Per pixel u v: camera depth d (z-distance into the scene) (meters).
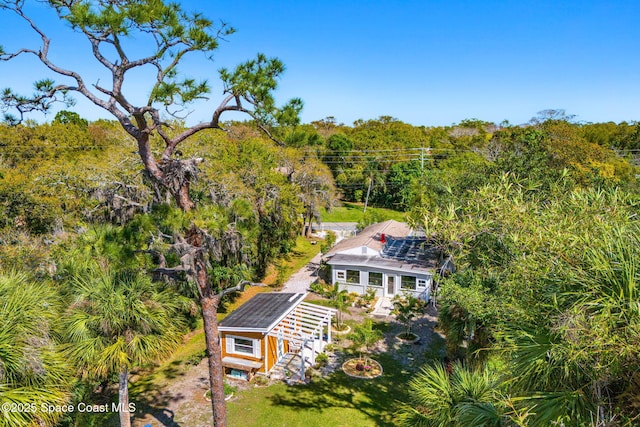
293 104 8.11
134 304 9.15
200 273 9.64
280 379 14.86
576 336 3.56
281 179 27.00
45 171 20.77
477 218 6.88
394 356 16.48
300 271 27.69
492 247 7.04
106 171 18.77
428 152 52.28
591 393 3.95
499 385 5.38
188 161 9.07
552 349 3.82
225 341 15.50
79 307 8.98
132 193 16.95
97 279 9.32
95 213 16.84
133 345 9.14
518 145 24.47
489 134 68.44
